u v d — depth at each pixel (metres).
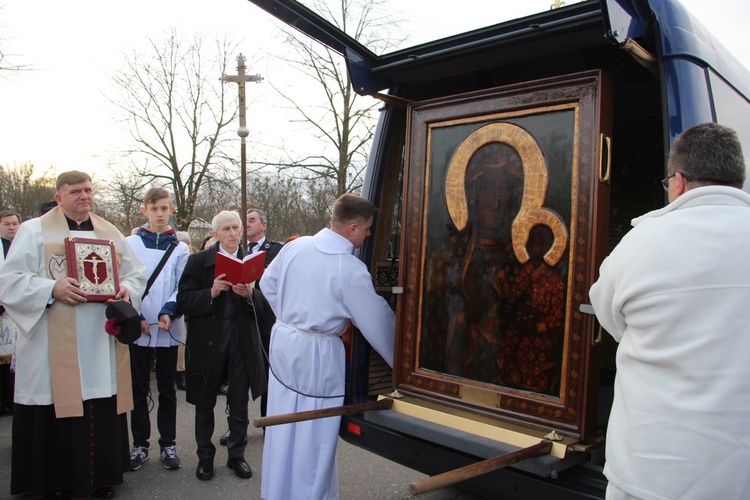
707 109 2.23
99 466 3.41
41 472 3.30
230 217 3.92
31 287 3.21
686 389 1.44
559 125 2.27
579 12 2.32
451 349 2.57
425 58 2.78
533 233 2.32
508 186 2.41
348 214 2.89
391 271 3.35
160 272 4.16
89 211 3.55
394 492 3.72
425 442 2.58
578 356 2.16
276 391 2.91
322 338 2.88
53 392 3.25
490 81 3.15
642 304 1.53
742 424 1.38
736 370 1.40
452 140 2.62
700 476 1.39
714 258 1.46
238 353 3.81
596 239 2.13
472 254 2.52
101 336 3.43
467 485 2.42
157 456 4.25
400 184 3.36
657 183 3.51
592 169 2.15
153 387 6.43
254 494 3.59
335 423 2.88
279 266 3.05
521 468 2.07
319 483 2.82
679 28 2.20
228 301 3.78
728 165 1.59
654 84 2.98
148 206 4.34
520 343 2.34
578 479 2.16
